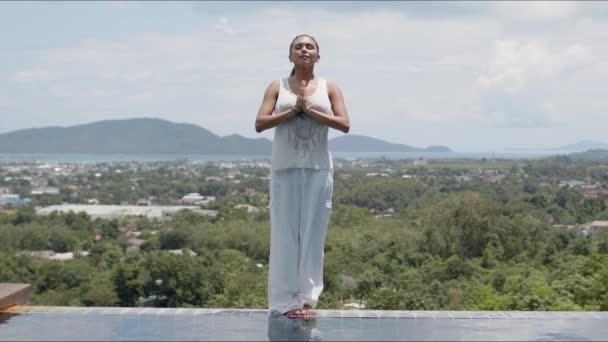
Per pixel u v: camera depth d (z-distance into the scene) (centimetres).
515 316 468
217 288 3569
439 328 419
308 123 452
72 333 397
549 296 1936
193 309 481
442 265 2983
